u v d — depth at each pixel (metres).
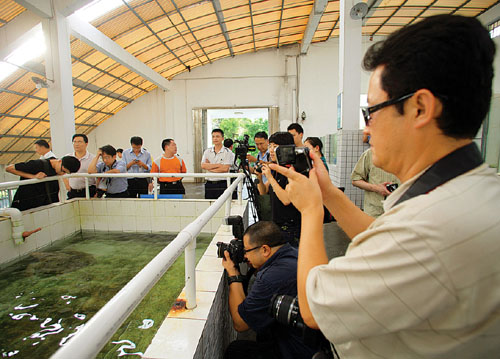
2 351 1.54
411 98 0.39
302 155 0.75
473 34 0.36
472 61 0.36
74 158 3.39
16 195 3.10
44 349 1.56
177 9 6.32
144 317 1.80
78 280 2.38
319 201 0.55
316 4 6.58
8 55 5.11
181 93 10.54
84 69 7.34
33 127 8.48
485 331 0.34
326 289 0.41
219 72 10.36
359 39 4.62
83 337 0.44
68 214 3.54
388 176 2.07
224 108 10.44
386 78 0.41
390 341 0.38
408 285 0.34
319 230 0.53
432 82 0.37
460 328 0.34
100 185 3.87
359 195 4.75
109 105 10.06
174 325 0.92
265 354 1.08
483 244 0.32
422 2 7.22
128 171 4.54
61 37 4.81
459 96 0.36
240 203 3.26
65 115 4.87
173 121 10.62
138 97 10.73
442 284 0.33
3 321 1.81
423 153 0.41
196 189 9.28
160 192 4.21
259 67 10.25
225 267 1.30
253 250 1.21
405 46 0.39
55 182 3.53
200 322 0.94
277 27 8.38
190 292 1.01
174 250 0.82
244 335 1.80
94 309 1.94
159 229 3.68
